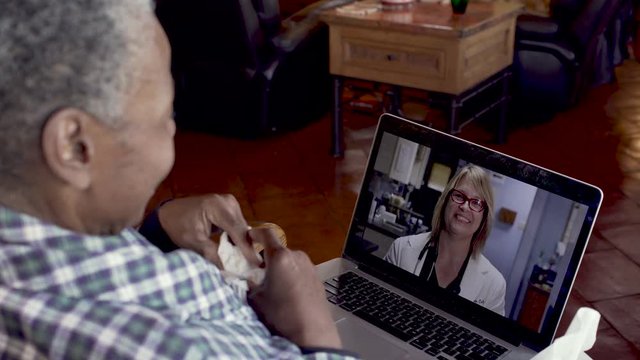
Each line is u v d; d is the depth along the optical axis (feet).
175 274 2.14
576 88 13.14
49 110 1.86
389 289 4.14
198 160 11.71
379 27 10.28
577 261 3.52
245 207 10.21
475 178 3.84
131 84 1.94
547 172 3.62
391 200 4.18
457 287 3.92
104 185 2.05
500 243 3.78
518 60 12.57
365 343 3.69
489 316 3.81
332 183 10.84
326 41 12.71
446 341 3.72
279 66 11.86
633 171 11.23
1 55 1.80
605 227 9.53
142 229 3.29
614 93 14.74
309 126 12.99
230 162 11.61
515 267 3.72
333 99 11.32
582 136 12.57
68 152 1.93
